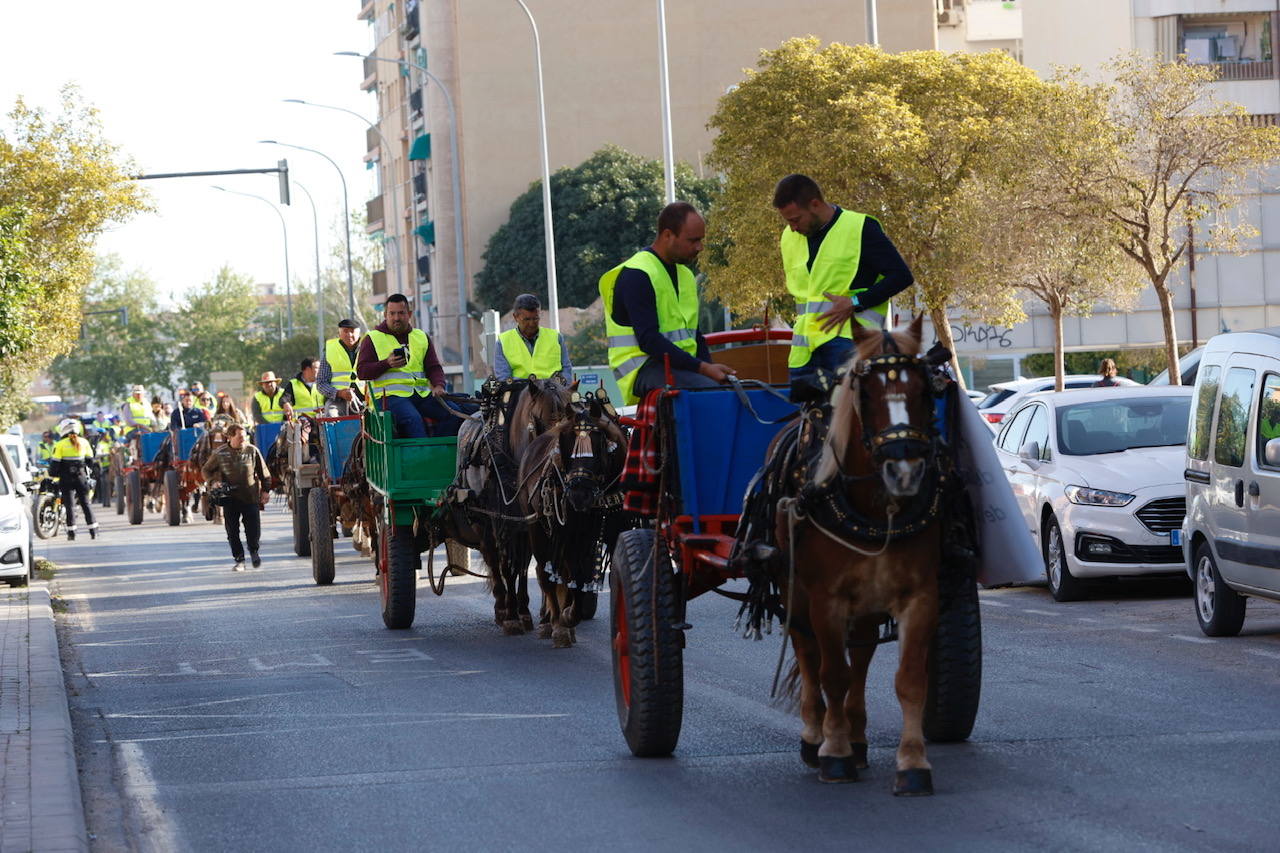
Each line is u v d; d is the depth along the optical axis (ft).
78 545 104.17
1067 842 22.98
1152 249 118.52
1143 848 22.57
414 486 51.67
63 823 25.32
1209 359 45.03
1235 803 24.90
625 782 28.19
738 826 24.76
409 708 37.14
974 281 122.21
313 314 375.45
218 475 78.95
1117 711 33.04
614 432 42.96
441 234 253.24
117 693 41.81
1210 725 31.24
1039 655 41.39
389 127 309.22
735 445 29.50
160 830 26.50
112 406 457.27
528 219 217.56
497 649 46.91
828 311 26.27
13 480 73.15
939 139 127.24
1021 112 128.98
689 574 29.53
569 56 241.14
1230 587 43.01
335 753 32.17
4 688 39.78
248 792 28.96
